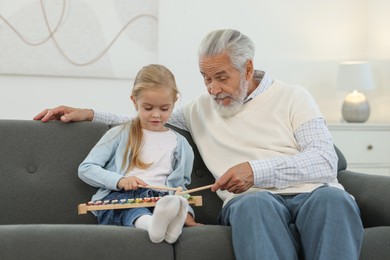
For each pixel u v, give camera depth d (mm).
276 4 4117
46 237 1557
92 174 1911
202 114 2135
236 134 2035
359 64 3955
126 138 2021
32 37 3662
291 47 4152
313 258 1629
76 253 1549
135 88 1993
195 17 3965
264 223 1602
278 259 1576
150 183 1954
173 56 3936
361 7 4254
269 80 2098
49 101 3723
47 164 2041
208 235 1639
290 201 1806
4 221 1968
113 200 1817
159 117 1999
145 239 1600
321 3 4203
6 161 2014
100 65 3781
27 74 3666
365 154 3877
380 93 4234
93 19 3758
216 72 1954
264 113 2037
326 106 4230
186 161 2061
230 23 4031
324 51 4211
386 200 1852
